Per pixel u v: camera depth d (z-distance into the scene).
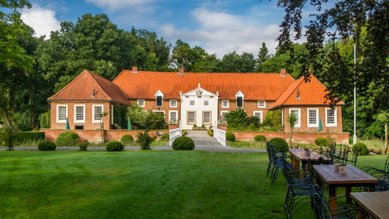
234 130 45.06
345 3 7.88
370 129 46.97
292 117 39.41
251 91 58.94
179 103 57.69
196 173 14.95
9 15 23.20
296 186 8.98
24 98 60.41
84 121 47.72
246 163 18.38
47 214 8.96
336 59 8.80
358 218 6.64
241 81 60.81
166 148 29.77
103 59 63.59
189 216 8.77
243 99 57.78
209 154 23.09
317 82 48.75
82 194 11.08
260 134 41.75
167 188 11.96
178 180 13.38
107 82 54.47
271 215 8.81
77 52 60.28
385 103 8.38
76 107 47.84
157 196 10.81
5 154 22.67
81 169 16.00
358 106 43.12
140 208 9.48
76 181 13.15
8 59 22.84
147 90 58.22
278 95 58.34
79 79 50.06
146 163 18.03
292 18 8.44
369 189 8.19
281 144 24.44
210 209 9.38
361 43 8.92
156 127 49.72
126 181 13.17
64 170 15.70
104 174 14.68
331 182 7.90
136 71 61.00
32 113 59.38
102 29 63.06
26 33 24.31
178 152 24.14
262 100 57.84
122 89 57.91
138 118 49.56
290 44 8.70
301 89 47.88
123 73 60.78
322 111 46.59
